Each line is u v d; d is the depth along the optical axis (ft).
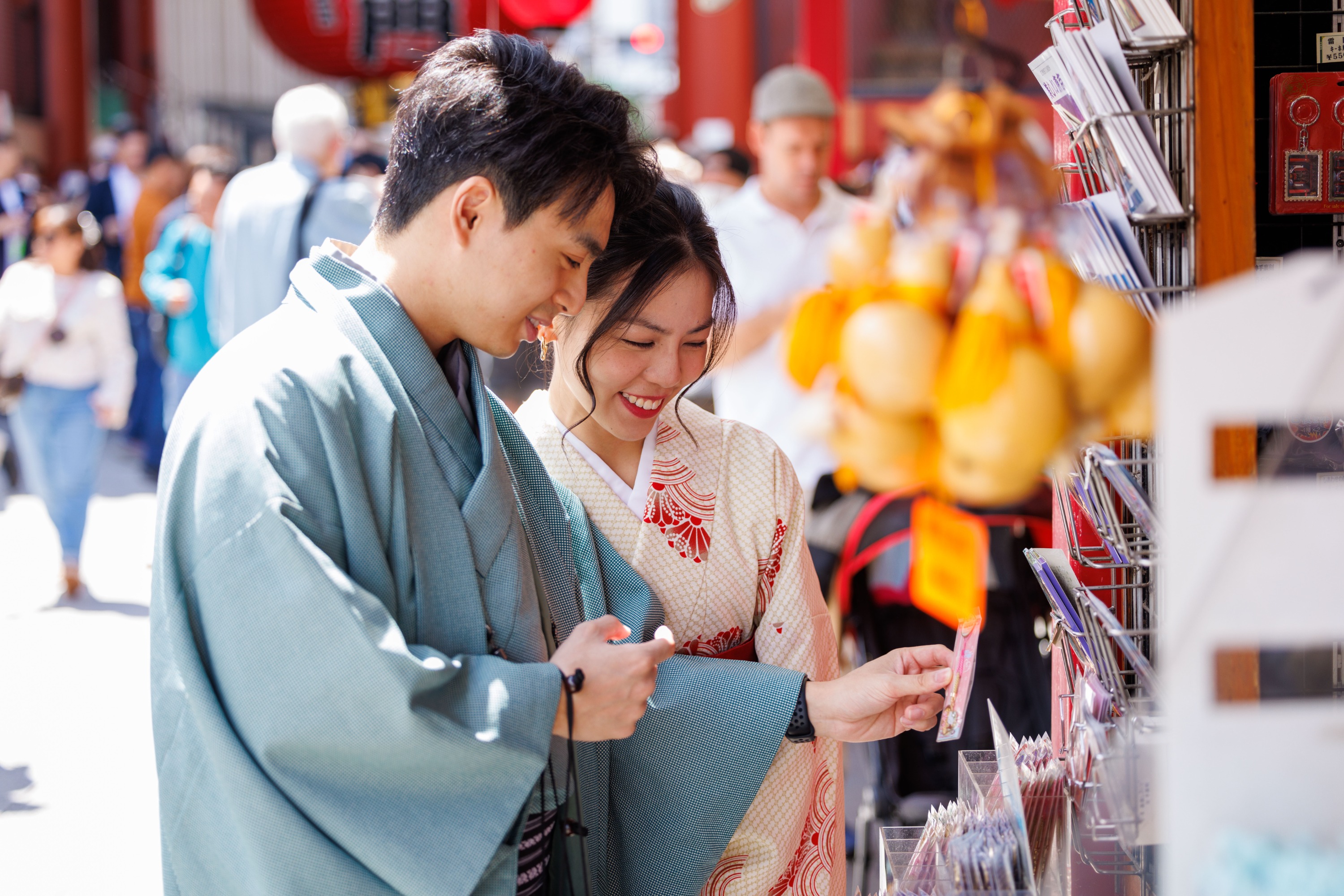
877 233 2.70
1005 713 7.84
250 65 44.62
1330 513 2.28
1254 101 3.95
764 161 10.04
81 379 15.46
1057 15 4.90
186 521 3.70
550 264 3.87
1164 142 4.28
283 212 13.35
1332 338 2.24
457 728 3.57
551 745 4.20
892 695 4.55
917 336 2.56
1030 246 2.64
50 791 9.99
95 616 14.90
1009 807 3.87
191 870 3.81
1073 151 4.68
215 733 3.59
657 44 37.42
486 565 4.03
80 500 15.62
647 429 4.87
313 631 3.50
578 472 4.98
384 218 3.99
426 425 3.98
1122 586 4.47
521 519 4.42
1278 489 2.28
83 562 17.47
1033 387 2.52
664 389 4.73
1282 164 4.92
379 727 3.51
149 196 24.27
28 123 35.35
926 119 2.74
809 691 4.72
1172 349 2.30
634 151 4.07
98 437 15.72
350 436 3.74
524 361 5.94
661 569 4.94
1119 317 2.56
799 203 9.86
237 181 13.80
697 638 4.99
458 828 3.64
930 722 4.69
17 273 15.24
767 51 34.86
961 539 4.43
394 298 3.94
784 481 5.13
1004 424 2.54
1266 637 2.31
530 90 3.78
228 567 3.55
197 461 3.70
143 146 27.07
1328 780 2.32
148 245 24.23
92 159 35.73
